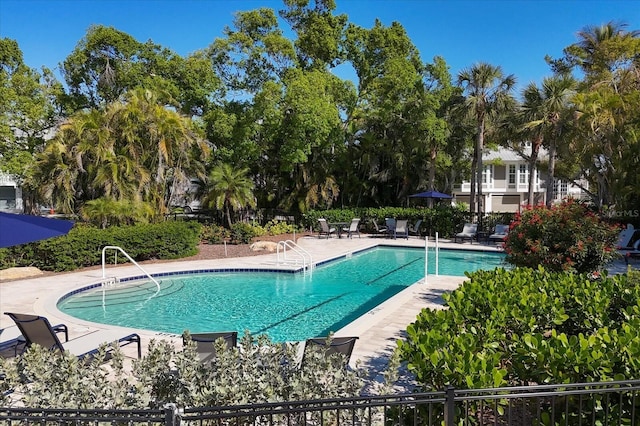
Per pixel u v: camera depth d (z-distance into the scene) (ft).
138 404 10.91
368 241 71.05
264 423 11.14
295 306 35.14
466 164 105.81
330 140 80.33
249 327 29.58
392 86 74.69
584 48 89.61
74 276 42.04
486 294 17.11
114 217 52.54
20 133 79.05
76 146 54.80
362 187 95.20
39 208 70.03
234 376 11.57
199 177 70.69
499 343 14.39
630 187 62.85
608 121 61.26
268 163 85.97
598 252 27.37
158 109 58.80
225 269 47.62
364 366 18.99
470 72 77.92
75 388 11.04
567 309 18.02
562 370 11.66
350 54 82.64
